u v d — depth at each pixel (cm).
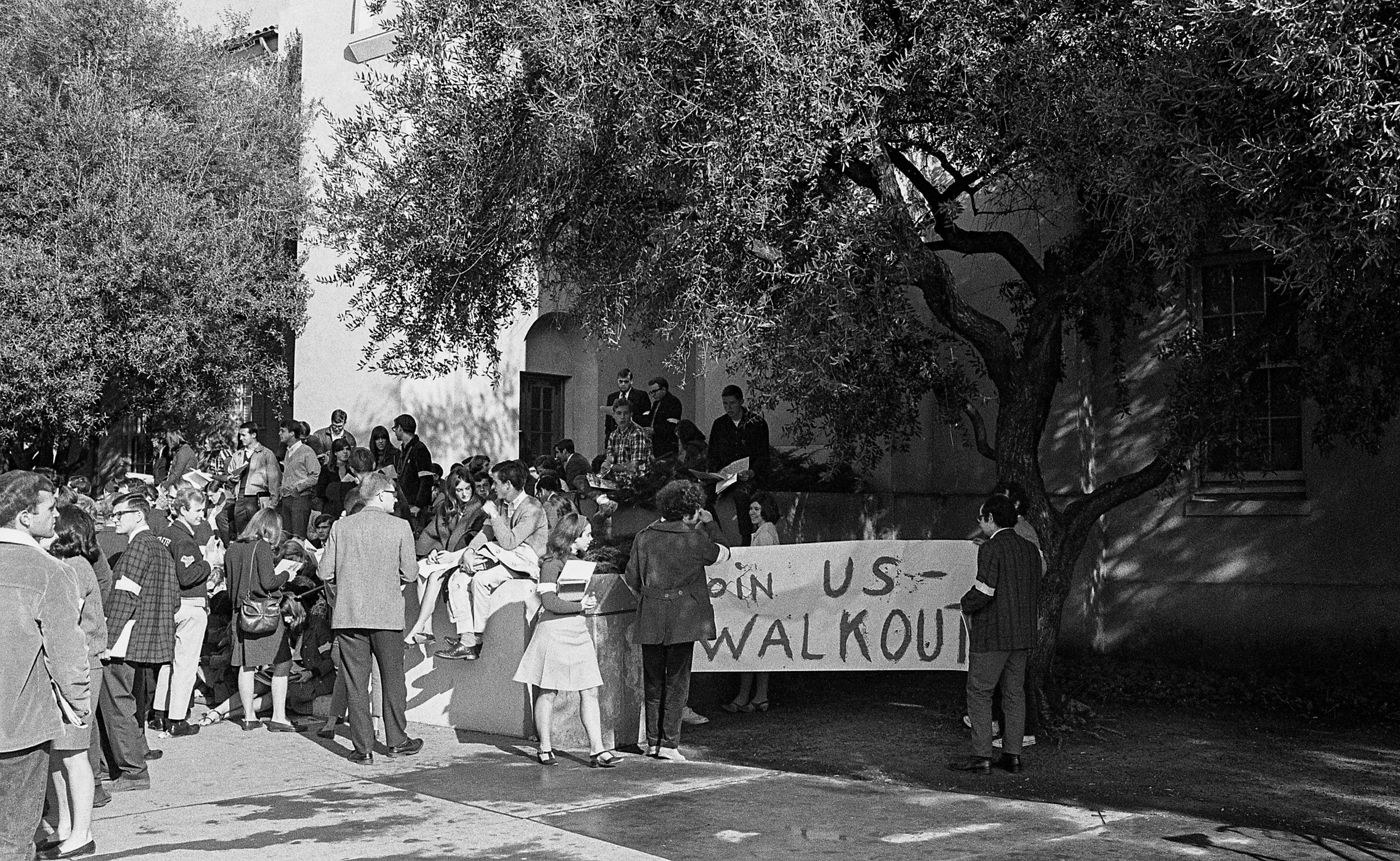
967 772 839
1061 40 916
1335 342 1028
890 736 975
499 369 1605
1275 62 673
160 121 1670
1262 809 731
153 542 854
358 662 896
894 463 1501
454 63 1051
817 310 874
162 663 848
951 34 925
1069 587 994
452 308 1068
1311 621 1207
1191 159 743
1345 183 675
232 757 918
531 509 991
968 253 1079
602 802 754
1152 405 1307
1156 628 1299
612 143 924
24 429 1592
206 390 1667
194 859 639
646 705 900
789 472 1452
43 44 1697
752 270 892
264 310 1628
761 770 850
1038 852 634
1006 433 1006
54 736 601
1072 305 1077
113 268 1527
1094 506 1002
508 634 977
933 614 995
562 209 996
